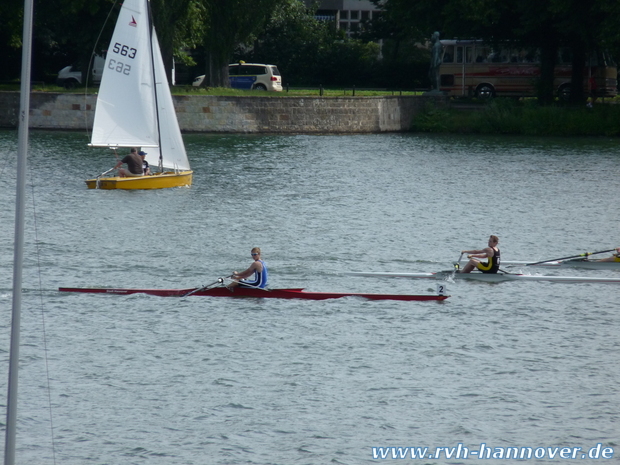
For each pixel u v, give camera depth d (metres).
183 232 74.81
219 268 63.47
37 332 48.47
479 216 85.50
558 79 175.25
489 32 168.12
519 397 41.22
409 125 171.75
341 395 41.16
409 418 39.03
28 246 67.88
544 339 49.03
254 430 37.72
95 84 167.88
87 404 39.81
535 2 155.25
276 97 156.88
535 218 85.00
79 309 52.69
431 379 43.16
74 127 151.38
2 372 42.84
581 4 151.62
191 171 99.94
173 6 152.00
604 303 56.22
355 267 64.81
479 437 37.50
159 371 43.53
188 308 53.50
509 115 165.38
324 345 47.59
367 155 131.88
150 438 36.91
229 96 154.25
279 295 56.06
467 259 67.88
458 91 178.50
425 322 51.78
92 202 87.06
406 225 80.50
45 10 156.12
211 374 43.28
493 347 47.62
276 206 88.25
